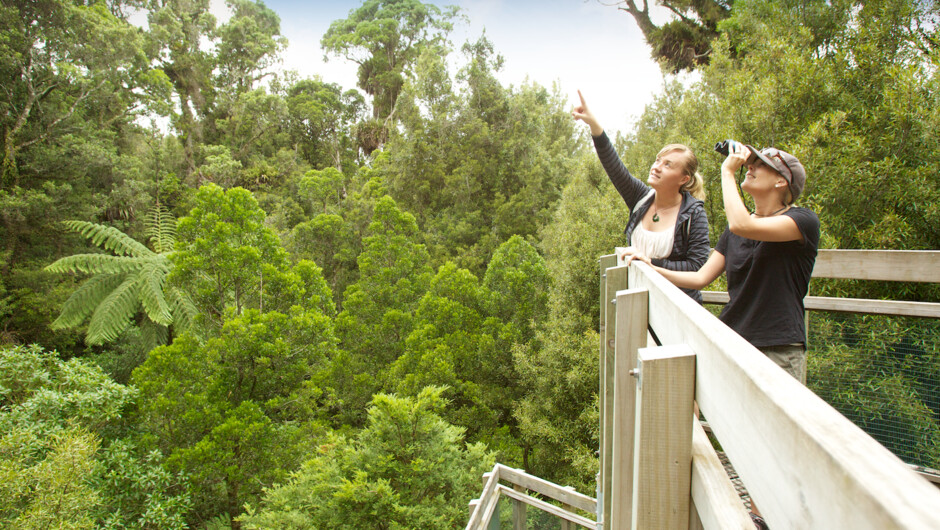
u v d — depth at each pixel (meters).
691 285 1.73
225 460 10.37
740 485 1.79
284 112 34.62
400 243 18.16
